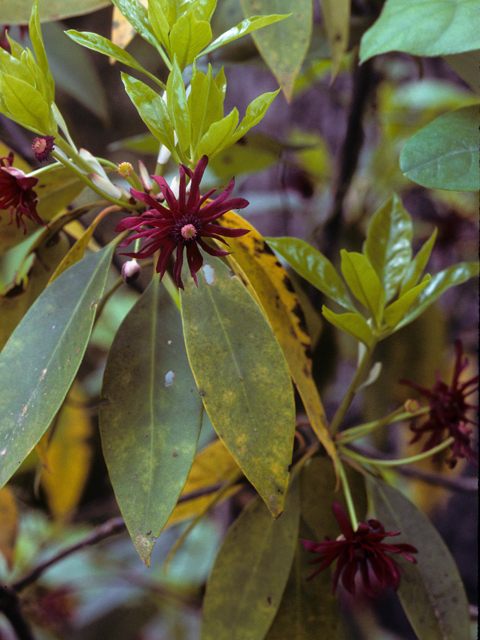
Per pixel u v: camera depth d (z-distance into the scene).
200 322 0.44
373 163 0.89
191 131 0.43
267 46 0.51
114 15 0.53
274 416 0.43
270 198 0.84
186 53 0.43
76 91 0.67
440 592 0.50
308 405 0.47
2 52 0.43
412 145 0.44
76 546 0.62
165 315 0.47
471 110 0.45
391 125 0.90
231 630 0.51
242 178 0.90
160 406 0.45
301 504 0.53
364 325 0.48
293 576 0.52
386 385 0.79
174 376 0.45
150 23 0.44
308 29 0.51
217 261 0.46
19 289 0.54
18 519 0.67
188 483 0.60
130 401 0.45
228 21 0.61
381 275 0.52
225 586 0.51
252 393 0.43
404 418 0.53
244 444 0.43
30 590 0.90
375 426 0.52
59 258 0.54
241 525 0.52
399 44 0.44
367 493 0.54
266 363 0.44
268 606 0.51
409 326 0.80
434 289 0.51
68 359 0.44
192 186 0.42
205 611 0.51
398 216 0.53
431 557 0.51
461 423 0.52
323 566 0.46
